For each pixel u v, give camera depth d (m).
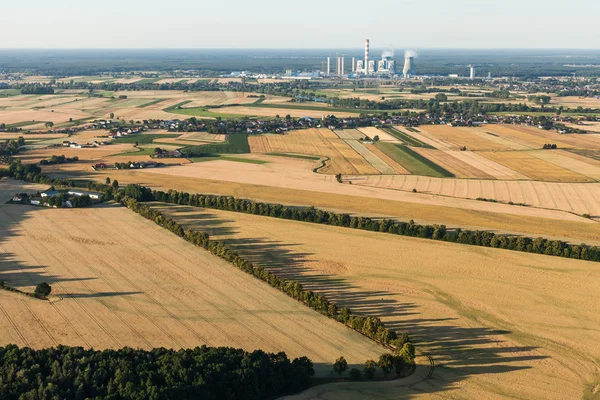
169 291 147.75
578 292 150.50
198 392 100.75
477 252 176.50
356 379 113.44
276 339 126.00
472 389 111.25
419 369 117.88
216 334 127.31
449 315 138.62
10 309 137.12
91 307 138.88
